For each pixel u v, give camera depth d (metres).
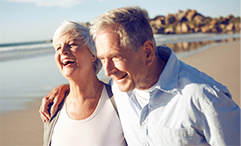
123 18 1.13
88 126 1.65
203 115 1.16
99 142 1.63
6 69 10.33
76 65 1.60
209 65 8.53
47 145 1.74
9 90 6.41
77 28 1.61
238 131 1.16
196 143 1.21
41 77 8.02
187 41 25.39
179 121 1.20
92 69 1.70
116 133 1.66
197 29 66.06
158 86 1.23
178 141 1.21
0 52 20.80
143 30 1.18
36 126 3.95
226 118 1.14
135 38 1.14
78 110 1.69
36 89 6.39
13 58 14.91
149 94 1.37
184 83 1.21
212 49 14.67
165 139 1.24
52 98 1.81
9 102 5.33
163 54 1.44
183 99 1.19
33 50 21.88
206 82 1.18
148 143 1.34
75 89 1.68
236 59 9.51
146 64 1.24
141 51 1.19
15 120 4.23
